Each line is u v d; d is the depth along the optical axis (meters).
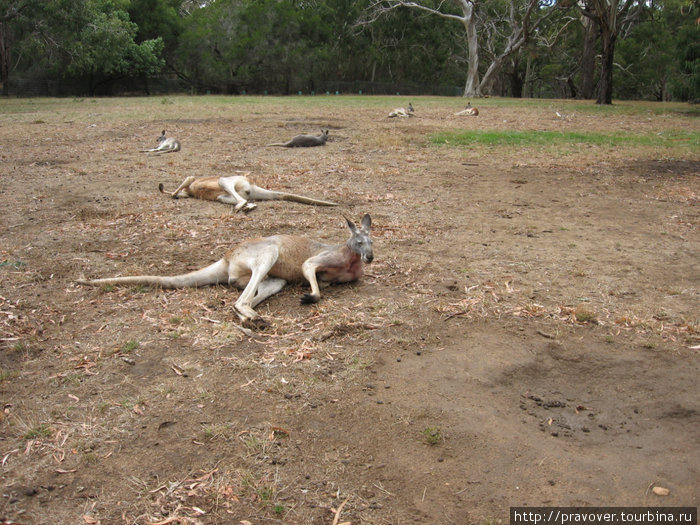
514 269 6.40
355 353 4.58
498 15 48.78
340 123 19.72
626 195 9.95
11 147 13.80
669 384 4.33
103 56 39.78
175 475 3.29
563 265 6.55
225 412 3.84
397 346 4.71
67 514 3.02
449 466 3.41
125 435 3.61
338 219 8.16
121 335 4.81
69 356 4.50
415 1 52.31
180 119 20.06
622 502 3.18
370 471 3.37
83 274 5.98
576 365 4.59
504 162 12.80
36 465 3.35
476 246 7.17
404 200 9.34
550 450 3.59
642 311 5.40
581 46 50.91
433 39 56.31
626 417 4.02
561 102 34.66
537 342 4.84
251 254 5.50
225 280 5.79
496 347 4.74
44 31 35.09
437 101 34.84
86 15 35.31
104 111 23.48
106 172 11.07
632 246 7.25
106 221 7.89
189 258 6.59
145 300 5.46
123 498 3.13
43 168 11.39
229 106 26.98
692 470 3.46
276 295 5.66
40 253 6.66
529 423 3.88
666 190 10.31
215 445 3.53
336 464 3.41
